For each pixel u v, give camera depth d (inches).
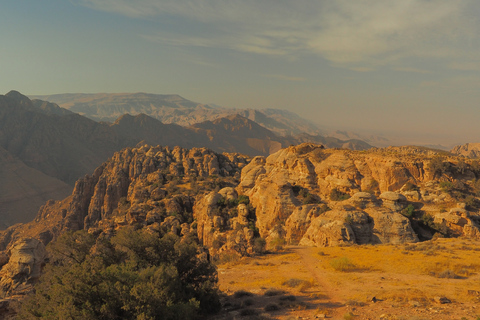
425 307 808.9
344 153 3125.0
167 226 3735.2
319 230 2279.8
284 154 3503.9
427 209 2389.3
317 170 3093.0
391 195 2460.6
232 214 3233.3
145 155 6820.9
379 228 2220.7
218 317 843.4
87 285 683.4
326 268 1401.3
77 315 630.5
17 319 722.8
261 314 828.0
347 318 741.9
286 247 2094.0
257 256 1835.6
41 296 776.3
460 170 2674.7
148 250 969.5
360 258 1565.0
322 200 2866.6
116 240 1024.2
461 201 2367.1
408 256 1545.3
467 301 852.0
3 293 1165.7
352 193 2787.9
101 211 6456.7
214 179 5669.3
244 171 4229.8
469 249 1685.5
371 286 1068.5
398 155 2952.8
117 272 768.9
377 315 763.4
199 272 987.3
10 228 7524.6
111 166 7057.1
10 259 1242.6
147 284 720.3
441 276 1168.2
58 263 1229.1
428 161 2719.0
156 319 670.5
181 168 6284.5
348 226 2199.8
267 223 2839.6
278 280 1217.4
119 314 670.5
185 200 4362.7
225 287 1193.4
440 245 1829.5
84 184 7052.2
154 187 5132.9
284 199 2847.0
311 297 978.1
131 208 4269.2
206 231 3176.7
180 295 813.9
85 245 1226.6
